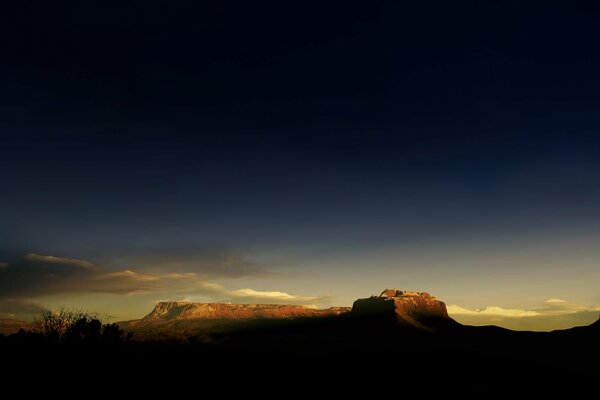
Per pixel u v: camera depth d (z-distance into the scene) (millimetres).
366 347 198625
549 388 84688
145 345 113750
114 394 50281
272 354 154500
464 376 96812
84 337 65312
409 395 73625
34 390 46031
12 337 58344
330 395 70500
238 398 59969
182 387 61062
